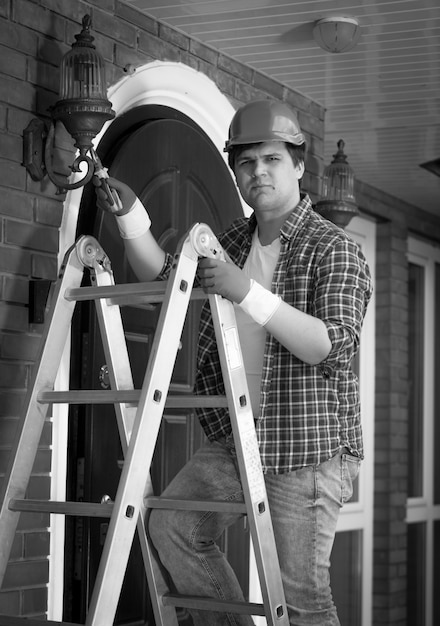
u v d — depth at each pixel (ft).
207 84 12.91
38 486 10.08
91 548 10.64
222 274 7.93
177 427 12.23
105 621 7.52
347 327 8.18
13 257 9.82
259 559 8.02
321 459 8.41
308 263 8.57
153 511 8.61
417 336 23.00
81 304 10.77
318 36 12.16
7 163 9.77
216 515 8.59
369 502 20.72
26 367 9.95
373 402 20.94
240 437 8.07
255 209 8.97
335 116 15.94
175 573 8.57
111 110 9.78
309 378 8.49
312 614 8.47
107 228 10.94
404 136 16.92
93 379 10.65
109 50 11.31
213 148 13.02
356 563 20.44
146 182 11.69
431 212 23.00
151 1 11.51
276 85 14.40
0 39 9.73
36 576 9.98
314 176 15.23
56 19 10.43
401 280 21.65
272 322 7.96
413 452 22.68
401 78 14.05
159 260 9.51
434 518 23.17
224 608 8.27
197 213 12.69
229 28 12.41
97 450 10.80
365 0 11.41
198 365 9.21
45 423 10.21
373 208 20.62
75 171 9.78
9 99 9.80
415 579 22.57
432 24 12.05
